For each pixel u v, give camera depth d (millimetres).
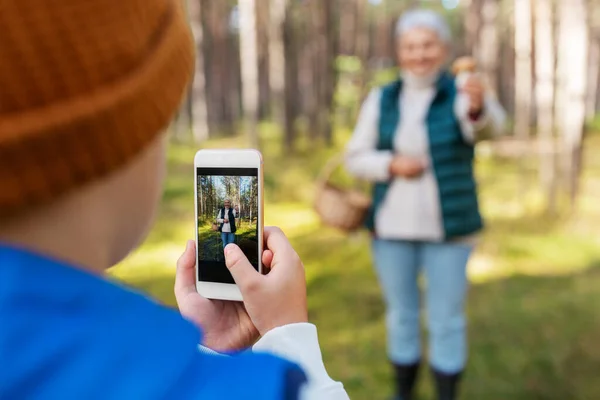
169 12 570
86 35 471
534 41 10359
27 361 457
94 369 468
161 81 522
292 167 11266
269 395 503
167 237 6438
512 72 19094
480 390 3004
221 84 21031
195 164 978
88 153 468
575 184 7020
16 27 446
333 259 5531
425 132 2584
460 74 2674
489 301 4301
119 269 5312
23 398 452
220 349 931
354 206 2889
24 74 448
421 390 3008
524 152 9828
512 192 8422
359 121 2811
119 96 476
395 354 2785
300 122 21734
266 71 22203
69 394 457
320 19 15914
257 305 792
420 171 2561
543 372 3188
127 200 553
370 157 2666
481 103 2484
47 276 487
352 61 18547
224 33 20484
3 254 483
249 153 950
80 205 511
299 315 800
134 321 505
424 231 2574
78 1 469
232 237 930
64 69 460
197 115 17000
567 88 7043
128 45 498
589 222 6598
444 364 2648
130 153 494
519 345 3525
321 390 722
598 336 3629
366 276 5004
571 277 4816
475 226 2596
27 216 489
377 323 3939
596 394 2957
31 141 440
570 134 7016
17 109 448
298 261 853
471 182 2605
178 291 977
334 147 14680
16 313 467
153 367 485
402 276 2715
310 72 18469
